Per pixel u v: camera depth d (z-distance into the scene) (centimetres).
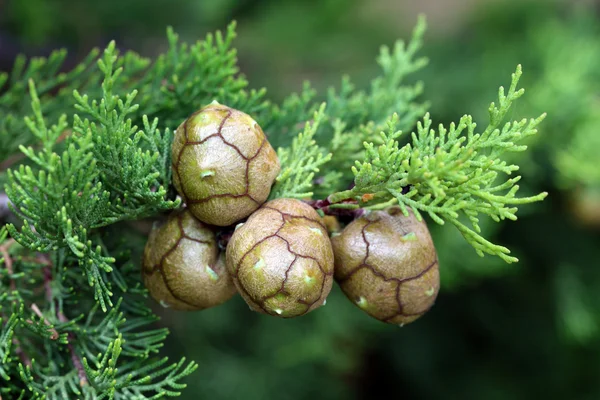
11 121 47
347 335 79
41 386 43
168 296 42
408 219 42
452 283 70
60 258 44
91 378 42
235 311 78
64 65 78
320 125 48
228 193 41
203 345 75
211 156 41
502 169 41
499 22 100
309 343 76
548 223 85
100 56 78
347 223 43
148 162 41
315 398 84
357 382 116
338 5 87
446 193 41
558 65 79
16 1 71
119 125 42
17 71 48
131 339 45
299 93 93
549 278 89
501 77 84
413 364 104
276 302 40
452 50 97
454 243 68
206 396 73
